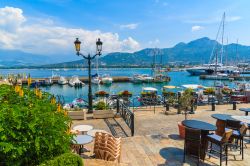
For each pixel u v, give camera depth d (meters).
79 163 3.57
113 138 5.92
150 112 13.41
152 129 9.76
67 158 3.44
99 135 6.04
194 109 13.73
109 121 11.00
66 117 4.41
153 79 55.72
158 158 6.68
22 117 3.21
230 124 7.49
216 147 7.57
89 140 6.35
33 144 3.25
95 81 51.47
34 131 3.13
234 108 14.42
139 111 13.72
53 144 3.51
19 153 2.98
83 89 46.25
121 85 53.38
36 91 4.39
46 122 3.43
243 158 6.77
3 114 3.06
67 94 38.97
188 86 25.31
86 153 6.73
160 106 15.52
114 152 5.83
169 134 9.03
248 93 18.86
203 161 6.51
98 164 4.80
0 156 3.05
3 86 4.08
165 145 7.77
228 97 20.67
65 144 3.78
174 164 6.30
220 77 60.25
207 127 6.49
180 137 8.62
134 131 9.45
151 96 22.45
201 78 63.69
